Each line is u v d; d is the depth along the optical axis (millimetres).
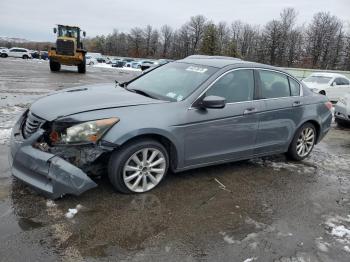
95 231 3219
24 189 3867
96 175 3961
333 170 5590
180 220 3559
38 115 3752
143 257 2930
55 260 2793
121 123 3699
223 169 5109
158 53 98438
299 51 75062
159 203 3859
